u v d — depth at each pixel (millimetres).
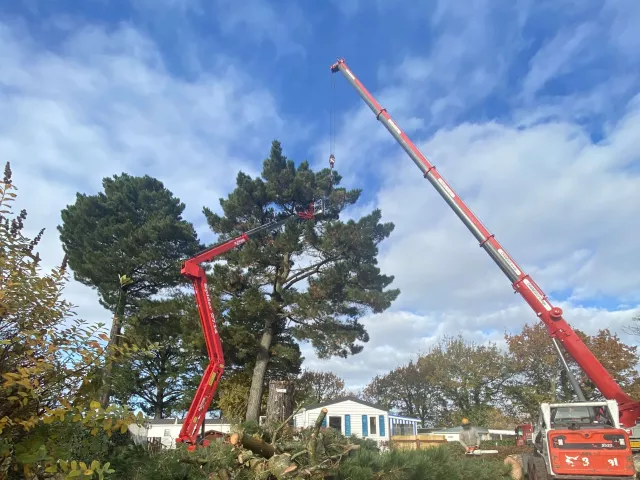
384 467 7820
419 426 54312
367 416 29578
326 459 6965
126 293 28516
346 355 24406
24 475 3221
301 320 24609
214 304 23953
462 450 14195
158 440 9523
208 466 6191
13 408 3121
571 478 10805
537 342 42250
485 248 16172
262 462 6465
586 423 11938
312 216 24906
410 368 55562
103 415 3184
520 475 13664
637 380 38812
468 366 47812
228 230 25312
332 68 22688
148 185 33750
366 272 23750
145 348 3996
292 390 14141
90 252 28562
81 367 3287
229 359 25531
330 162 26062
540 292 15016
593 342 40312
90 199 30312
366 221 24141
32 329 3211
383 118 19859
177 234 29766
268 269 26109
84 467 2959
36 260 3650
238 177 25672
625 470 10516
